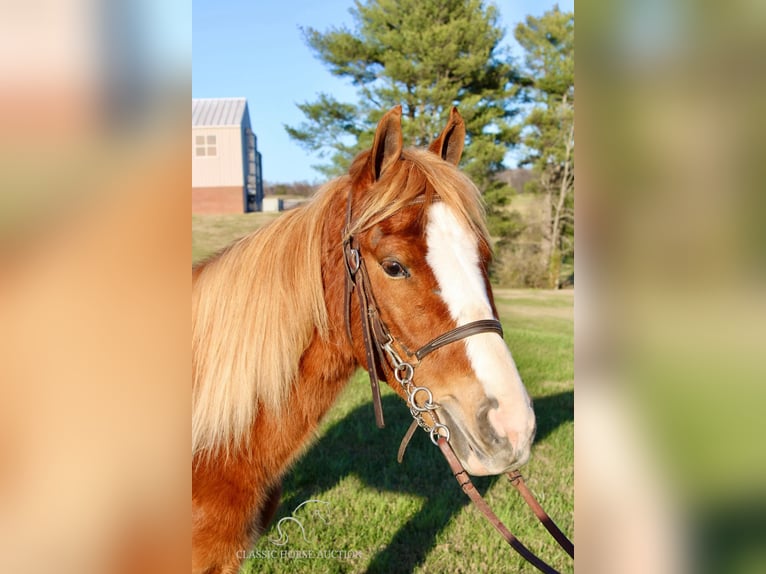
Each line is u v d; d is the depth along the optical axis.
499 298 15.62
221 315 1.85
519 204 20.12
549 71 18.44
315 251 1.89
